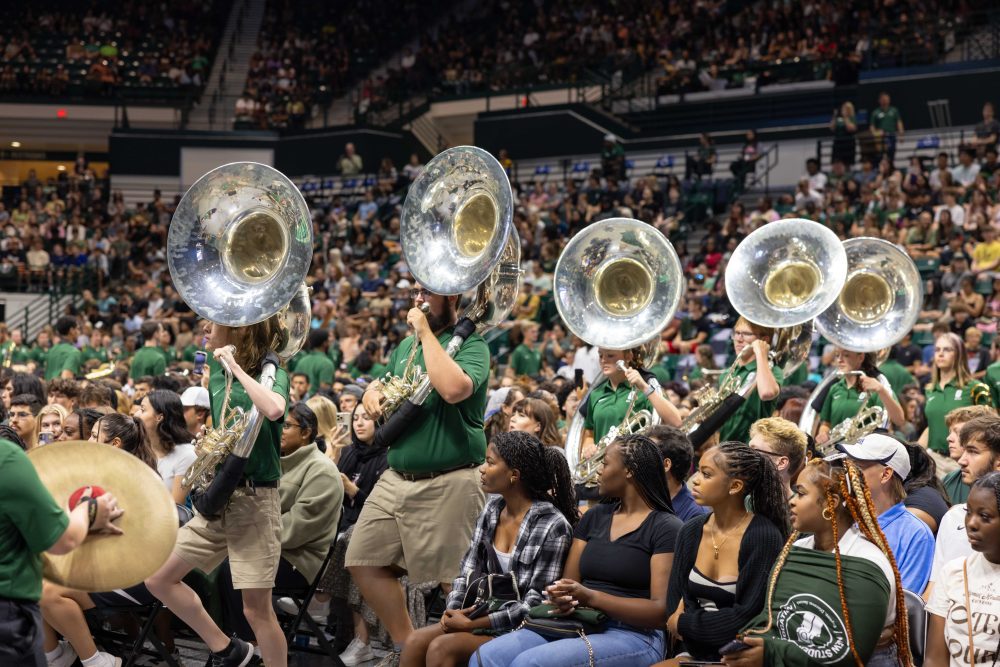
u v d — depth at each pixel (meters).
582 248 6.23
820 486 3.73
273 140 28.47
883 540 3.62
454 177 5.01
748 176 22.61
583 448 6.22
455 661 4.50
